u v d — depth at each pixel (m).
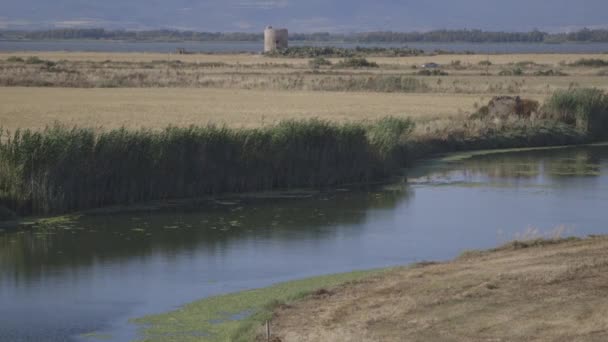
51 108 82.06
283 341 20.03
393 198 46.62
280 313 22.89
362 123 59.75
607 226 38.22
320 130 51.19
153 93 105.56
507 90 107.69
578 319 20.36
